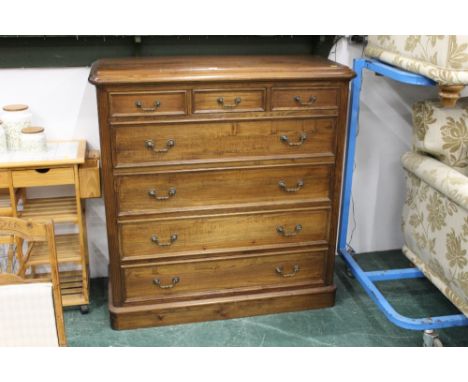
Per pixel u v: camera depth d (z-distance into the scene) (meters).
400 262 3.33
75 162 2.49
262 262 2.70
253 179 2.52
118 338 2.59
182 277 2.64
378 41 2.74
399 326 2.65
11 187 2.48
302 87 2.40
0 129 2.53
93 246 3.02
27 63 2.62
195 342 2.57
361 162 3.21
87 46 2.65
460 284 2.46
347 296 2.96
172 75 2.27
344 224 3.11
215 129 2.39
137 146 2.36
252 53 2.83
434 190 2.62
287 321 2.74
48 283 1.82
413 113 2.77
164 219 2.50
